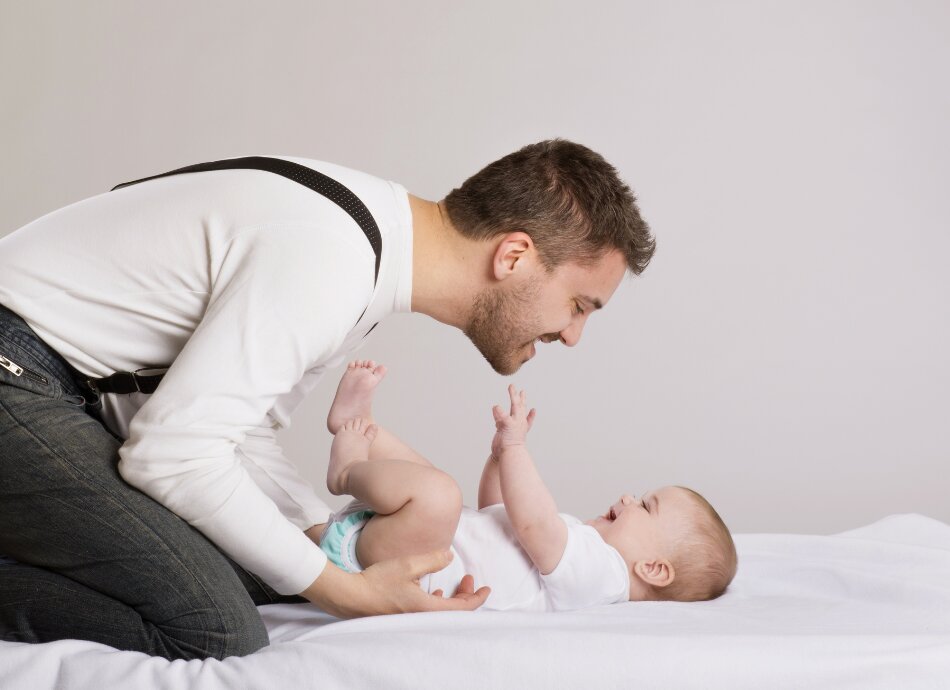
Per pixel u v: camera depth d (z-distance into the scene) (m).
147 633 1.47
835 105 3.87
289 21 3.91
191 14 3.90
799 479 3.89
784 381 3.94
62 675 1.40
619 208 1.61
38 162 3.94
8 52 3.91
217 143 3.93
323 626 1.54
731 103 3.88
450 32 3.90
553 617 1.60
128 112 3.93
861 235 3.91
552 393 3.96
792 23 3.85
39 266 1.48
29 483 1.43
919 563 2.04
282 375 1.38
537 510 1.79
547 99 3.90
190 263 1.45
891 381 3.93
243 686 1.37
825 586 1.95
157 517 1.45
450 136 3.92
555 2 3.87
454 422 3.96
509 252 1.58
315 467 3.91
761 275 3.93
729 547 1.96
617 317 3.95
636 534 1.95
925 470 3.89
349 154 3.93
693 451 3.95
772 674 1.38
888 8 3.83
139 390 1.53
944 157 3.88
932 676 1.39
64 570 1.47
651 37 3.87
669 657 1.38
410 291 1.60
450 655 1.38
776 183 3.90
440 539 1.69
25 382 1.44
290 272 1.38
